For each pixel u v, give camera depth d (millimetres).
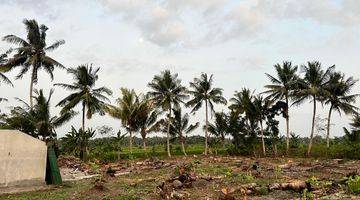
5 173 23438
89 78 49094
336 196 16844
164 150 72750
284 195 18172
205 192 19812
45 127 39094
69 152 49531
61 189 23938
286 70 55969
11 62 43594
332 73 53469
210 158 50562
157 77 59031
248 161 43719
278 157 54938
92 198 19344
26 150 24562
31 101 44469
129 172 34688
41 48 45281
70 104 47094
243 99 60625
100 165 44906
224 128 64875
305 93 52219
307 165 35375
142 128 57812
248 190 18844
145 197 18969
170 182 22531
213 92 61438
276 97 56562
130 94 56250
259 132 63312
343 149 51000
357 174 22266
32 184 24609
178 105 59438
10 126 39844
